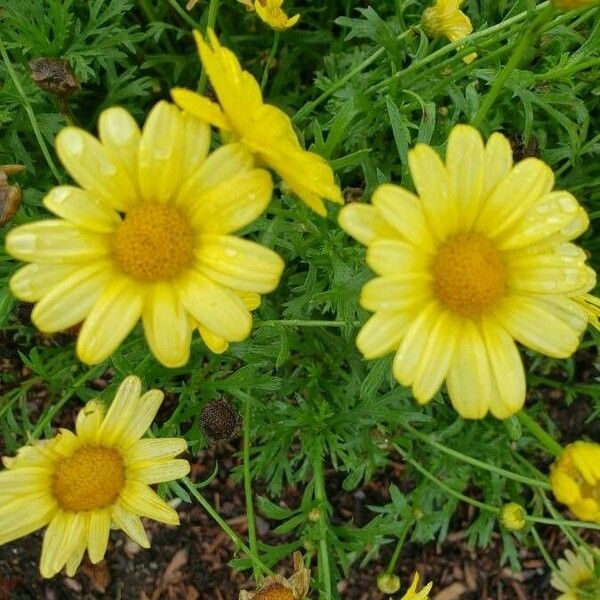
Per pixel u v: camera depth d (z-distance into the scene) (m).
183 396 0.18
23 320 0.18
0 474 0.13
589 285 0.12
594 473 0.12
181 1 0.22
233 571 0.22
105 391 0.17
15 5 0.18
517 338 0.12
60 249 0.11
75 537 0.14
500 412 0.12
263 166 0.12
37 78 0.15
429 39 0.20
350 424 0.20
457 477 0.21
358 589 0.22
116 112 0.11
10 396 0.20
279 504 0.22
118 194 0.11
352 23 0.18
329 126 0.18
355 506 0.22
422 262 0.12
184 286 0.12
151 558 0.22
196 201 0.11
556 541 0.23
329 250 0.16
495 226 0.12
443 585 0.22
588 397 0.23
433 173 0.11
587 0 0.11
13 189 0.13
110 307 0.11
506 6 0.21
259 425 0.20
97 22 0.18
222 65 0.11
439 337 0.12
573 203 0.12
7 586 0.21
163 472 0.14
